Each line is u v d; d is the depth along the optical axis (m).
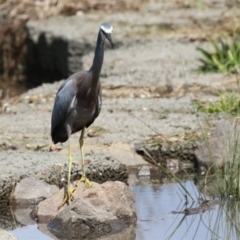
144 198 12.04
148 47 21.56
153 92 17.20
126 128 14.76
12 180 12.06
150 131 14.53
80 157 13.05
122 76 18.67
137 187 12.70
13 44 25.30
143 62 19.97
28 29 24.73
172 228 10.73
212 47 20.95
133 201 11.23
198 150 13.48
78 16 25.77
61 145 13.80
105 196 11.09
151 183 12.99
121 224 10.80
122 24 24.09
